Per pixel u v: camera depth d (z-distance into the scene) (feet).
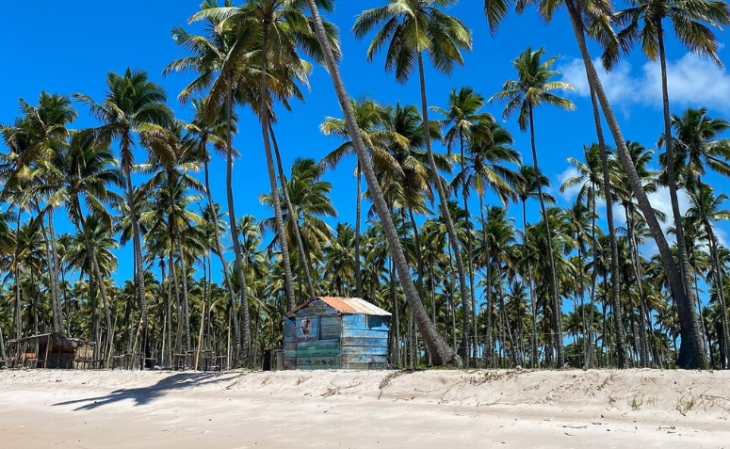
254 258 181.98
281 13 82.17
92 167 132.36
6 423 58.08
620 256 167.94
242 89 98.63
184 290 131.13
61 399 75.41
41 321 241.55
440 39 81.46
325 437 40.91
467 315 84.07
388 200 119.24
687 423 37.19
